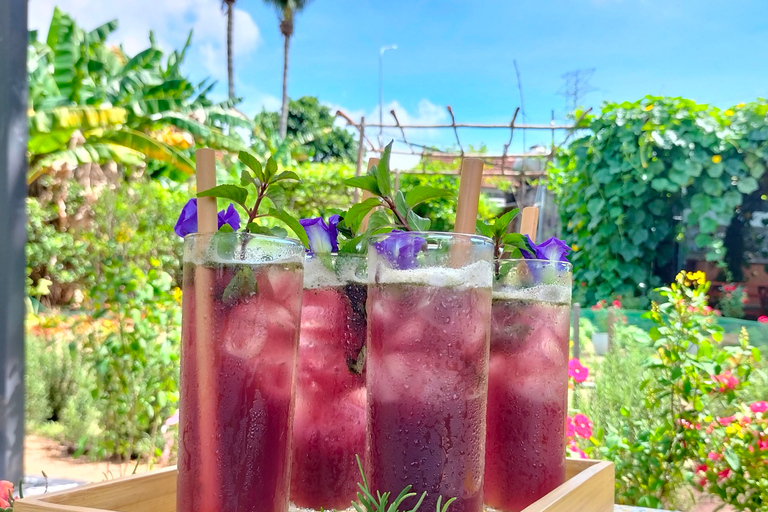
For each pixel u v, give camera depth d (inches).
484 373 28.7
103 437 129.0
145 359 116.8
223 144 228.8
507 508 34.8
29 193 219.1
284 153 311.1
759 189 169.5
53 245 208.1
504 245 38.6
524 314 35.5
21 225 87.0
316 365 33.0
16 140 85.7
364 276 33.7
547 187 252.5
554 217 291.6
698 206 170.1
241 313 26.5
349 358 33.1
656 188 170.2
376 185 31.0
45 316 183.0
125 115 197.0
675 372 86.6
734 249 172.9
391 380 27.5
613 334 111.7
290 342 28.2
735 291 170.6
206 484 26.1
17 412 85.7
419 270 27.7
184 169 220.8
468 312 27.9
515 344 35.4
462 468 27.2
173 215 174.6
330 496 32.4
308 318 33.4
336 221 34.6
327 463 32.6
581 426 92.1
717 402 97.1
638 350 104.7
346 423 32.9
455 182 330.3
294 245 28.7
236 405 26.3
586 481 36.0
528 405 35.0
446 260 27.8
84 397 148.2
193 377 26.9
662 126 168.9
